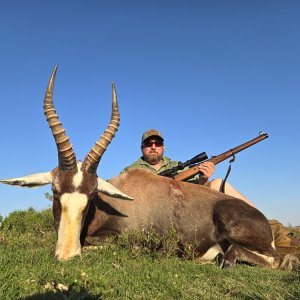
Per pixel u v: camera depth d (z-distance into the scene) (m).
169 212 1.54
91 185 1.30
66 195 1.27
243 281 1.10
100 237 1.50
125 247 1.39
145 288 0.98
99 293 0.89
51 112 1.33
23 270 0.96
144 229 1.51
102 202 1.51
